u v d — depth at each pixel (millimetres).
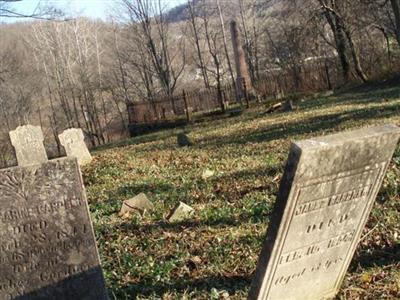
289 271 4637
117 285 6129
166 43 54219
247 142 16359
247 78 43000
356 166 4430
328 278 5070
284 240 4391
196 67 65875
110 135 61719
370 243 6254
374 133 4395
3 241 5172
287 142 14844
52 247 5340
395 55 36469
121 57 59438
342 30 35906
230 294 5512
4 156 43531
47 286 5359
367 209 4898
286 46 46156
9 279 5230
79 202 5414
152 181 12008
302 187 4211
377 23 36875
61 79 60906
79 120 59844
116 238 7922
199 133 22953
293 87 37656
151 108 35875
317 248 4707
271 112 28078
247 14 62219
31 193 5230
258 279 4523
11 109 55000
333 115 19641
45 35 60562
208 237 7207
